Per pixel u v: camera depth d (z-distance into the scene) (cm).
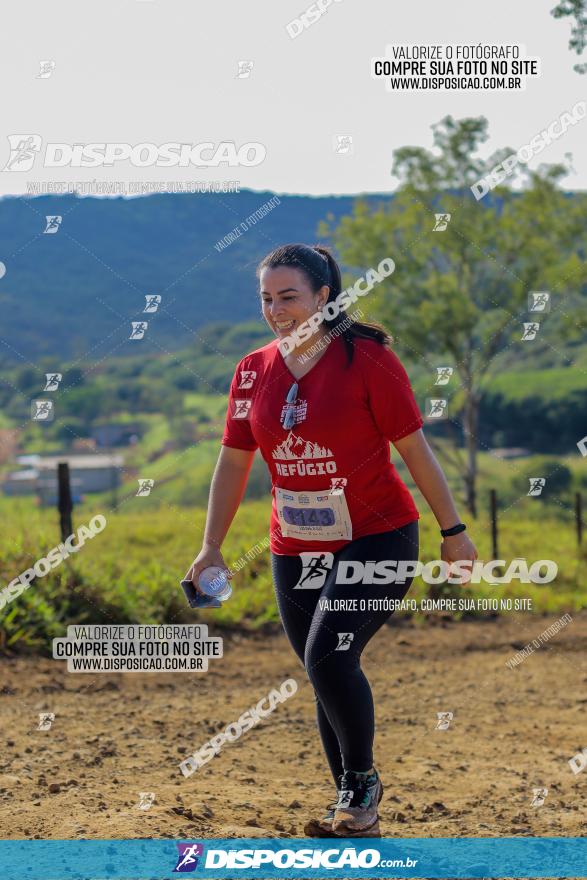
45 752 426
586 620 883
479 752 460
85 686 577
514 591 979
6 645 646
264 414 302
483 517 1719
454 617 860
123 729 483
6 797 341
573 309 1981
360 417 291
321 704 312
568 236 1961
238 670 644
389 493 299
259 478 1970
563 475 2048
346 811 285
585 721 528
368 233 1958
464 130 1886
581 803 360
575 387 2741
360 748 285
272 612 797
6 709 514
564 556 1193
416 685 621
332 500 296
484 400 2825
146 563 939
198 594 320
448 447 2280
